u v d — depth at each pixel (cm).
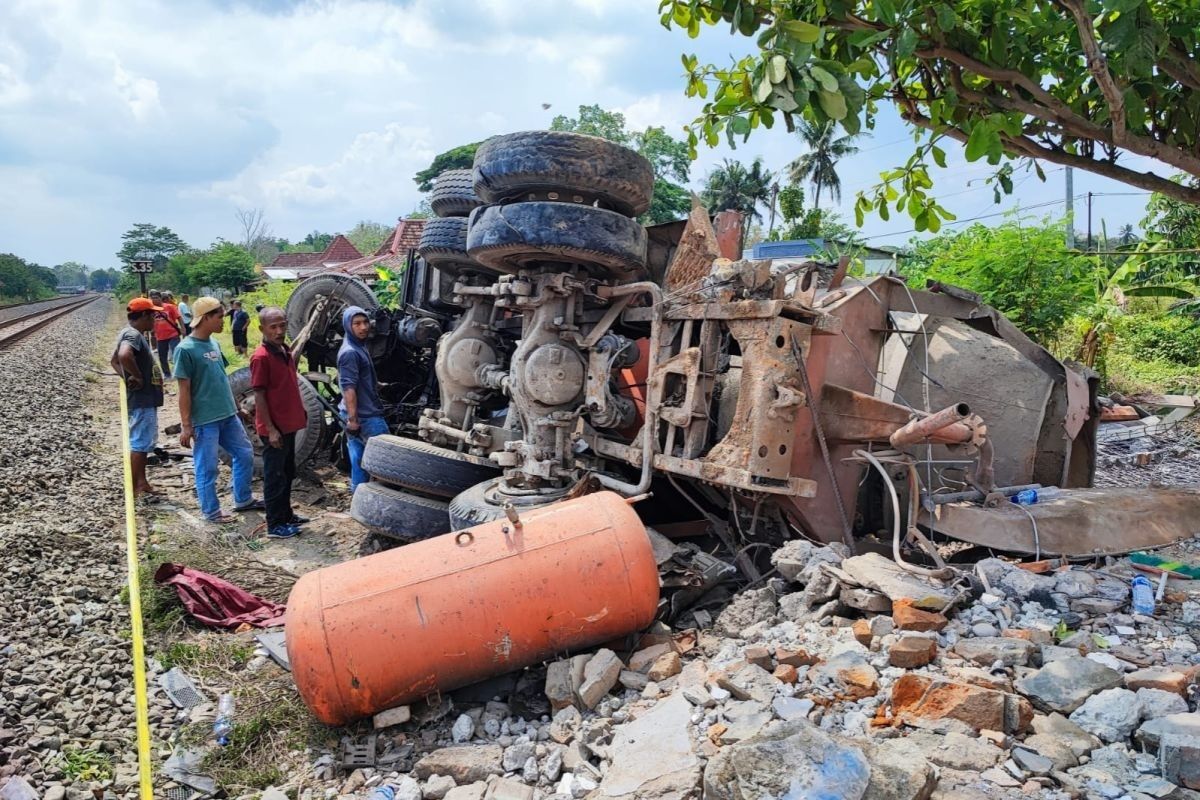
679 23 409
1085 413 530
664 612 413
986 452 432
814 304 476
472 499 504
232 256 5447
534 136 457
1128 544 417
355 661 327
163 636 458
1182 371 1446
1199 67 335
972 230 1384
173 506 752
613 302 512
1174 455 826
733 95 406
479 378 614
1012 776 246
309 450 838
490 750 321
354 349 732
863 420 446
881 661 315
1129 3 275
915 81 432
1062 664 292
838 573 371
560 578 352
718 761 250
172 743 355
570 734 325
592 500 387
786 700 295
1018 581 361
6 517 659
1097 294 1413
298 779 327
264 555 628
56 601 501
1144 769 246
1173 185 355
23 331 2712
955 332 550
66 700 390
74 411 1267
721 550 489
